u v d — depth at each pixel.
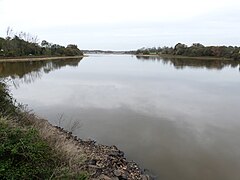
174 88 33.53
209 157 13.28
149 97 27.20
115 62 94.62
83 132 16.25
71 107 22.44
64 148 9.54
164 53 152.38
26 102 24.09
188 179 11.16
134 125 17.84
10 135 7.90
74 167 8.64
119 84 36.28
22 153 7.24
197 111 21.89
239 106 23.89
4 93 11.84
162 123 18.41
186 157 13.20
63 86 33.84
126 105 23.42
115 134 16.08
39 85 34.56
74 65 73.75
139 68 65.50
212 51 116.81
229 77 46.34
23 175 6.76
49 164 7.89
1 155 7.08
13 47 84.69
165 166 12.22
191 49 126.94
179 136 16.02
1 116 9.70
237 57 99.00
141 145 14.53
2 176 6.52
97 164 10.53
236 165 12.54
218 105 24.17
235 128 17.73
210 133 16.69
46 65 69.94
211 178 11.34
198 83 38.50
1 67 57.78
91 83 36.91
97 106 22.94
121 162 11.77
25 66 62.72
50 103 23.84
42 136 9.66
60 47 118.75
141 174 11.00
